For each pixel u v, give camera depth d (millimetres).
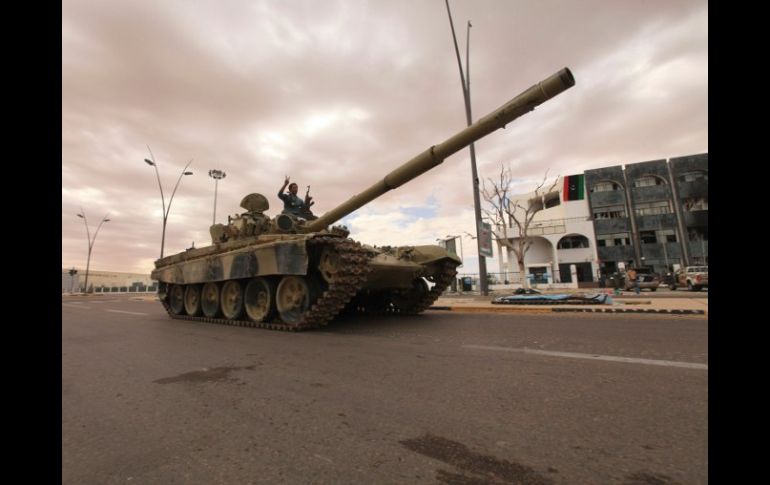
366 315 11172
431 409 3158
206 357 5648
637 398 3238
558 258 37094
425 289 11492
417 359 4969
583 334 6566
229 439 2738
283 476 2205
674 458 2219
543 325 7922
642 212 37344
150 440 2768
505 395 3432
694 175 36500
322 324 8336
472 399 3359
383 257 9492
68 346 7023
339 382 4035
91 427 3031
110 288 71438
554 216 40281
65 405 3553
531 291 17641
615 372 4051
